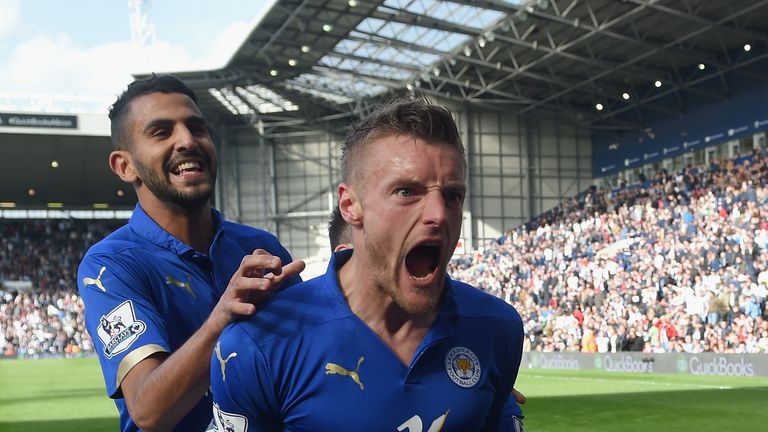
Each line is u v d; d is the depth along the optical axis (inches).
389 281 56.3
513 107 1347.2
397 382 57.7
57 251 1555.1
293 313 58.9
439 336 58.9
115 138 89.3
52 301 1363.2
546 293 922.1
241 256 94.3
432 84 1259.8
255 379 57.4
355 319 58.6
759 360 515.8
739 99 1115.3
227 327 59.6
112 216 1699.1
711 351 601.6
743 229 766.5
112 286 80.1
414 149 54.8
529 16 928.9
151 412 65.9
